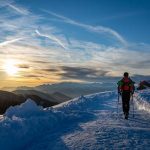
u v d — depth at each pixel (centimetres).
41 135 1052
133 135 956
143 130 1049
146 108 1895
